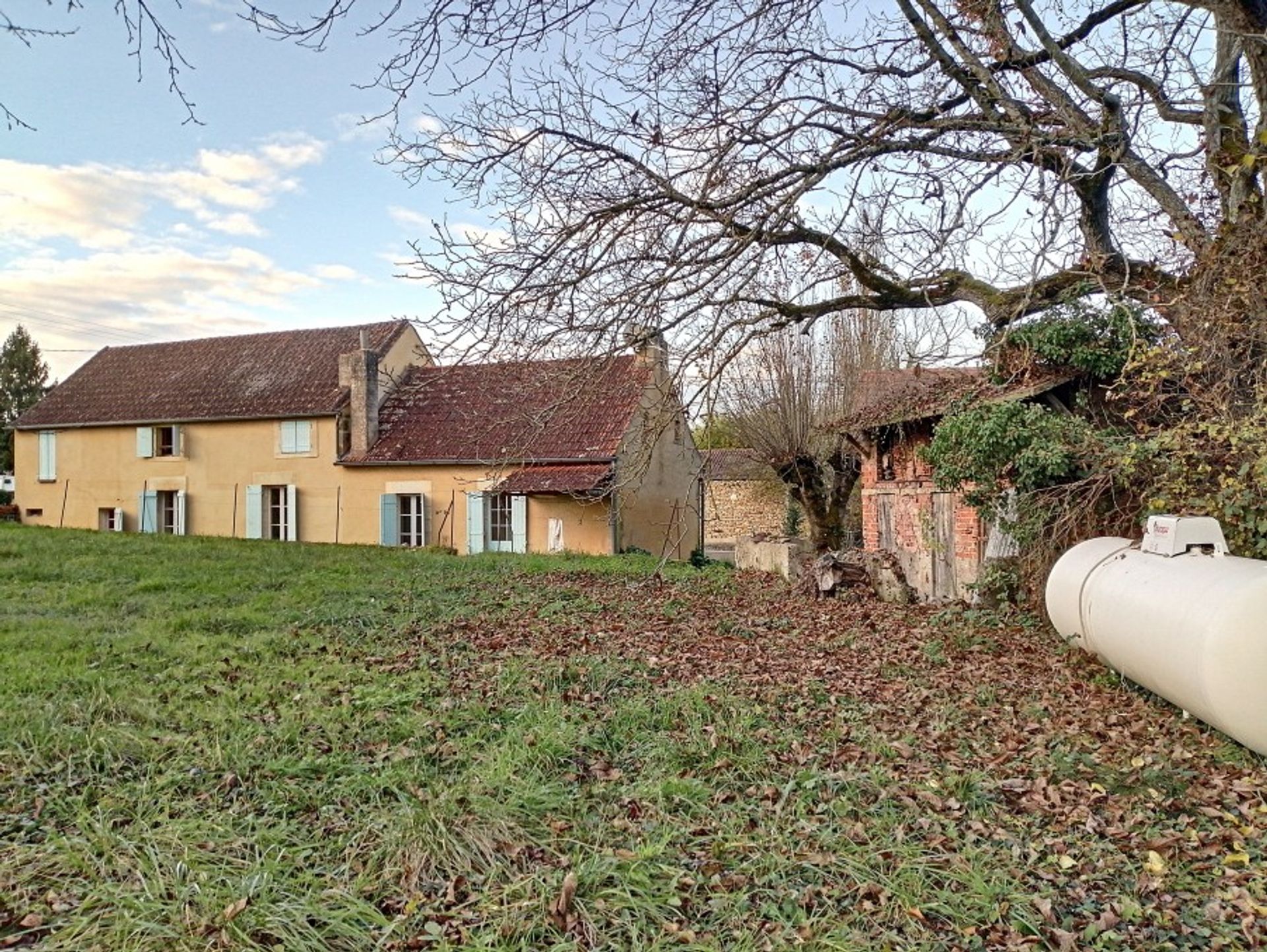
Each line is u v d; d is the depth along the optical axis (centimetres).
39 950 274
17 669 627
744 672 705
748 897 329
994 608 952
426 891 328
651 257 658
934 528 1284
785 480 1919
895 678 688
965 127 646
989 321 809
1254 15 621
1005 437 909
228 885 316
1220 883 343
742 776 456
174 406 2417
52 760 442
